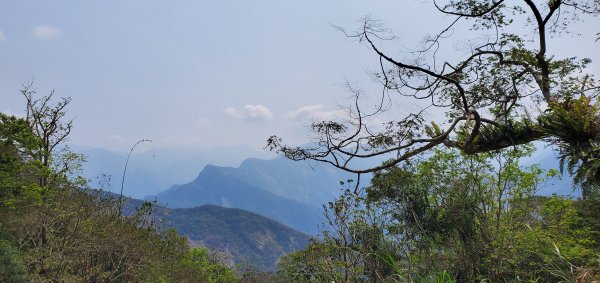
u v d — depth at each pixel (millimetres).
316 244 13055
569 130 7145
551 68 9062
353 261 11773
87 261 22906
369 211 14836
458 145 8609
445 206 18031
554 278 7852
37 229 23766
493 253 15375
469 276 15430
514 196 18000
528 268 12828
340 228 13391
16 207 23875
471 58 9070
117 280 25016
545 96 9055
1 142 27016
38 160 27281
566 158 7305
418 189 17719
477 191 18578
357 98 8664
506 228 17031
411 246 15930
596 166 6512
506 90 9055
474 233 17281
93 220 25438
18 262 19906
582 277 5879
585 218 14445
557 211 15703
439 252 17453
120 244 25188
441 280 6141
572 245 13195
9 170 25219
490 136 8578
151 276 27094
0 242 20828
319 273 12031
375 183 17094
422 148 8594
